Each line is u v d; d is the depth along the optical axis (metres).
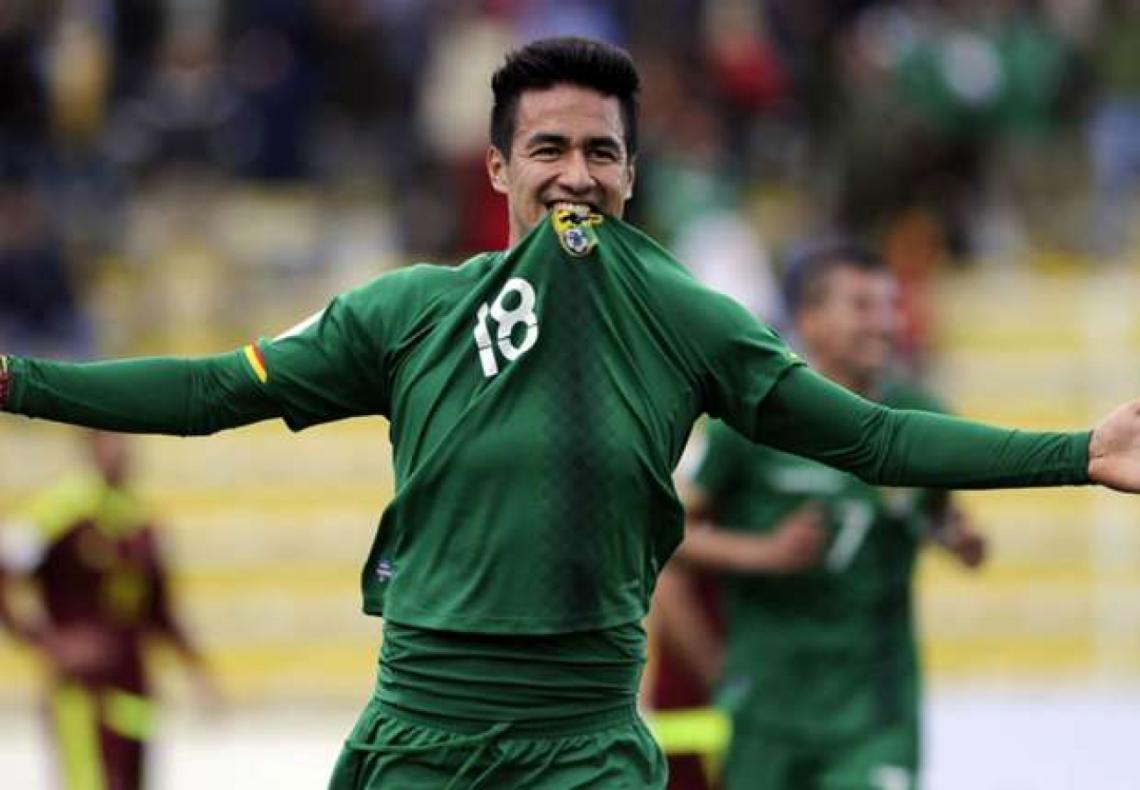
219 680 57.59
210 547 60.28
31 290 61.31
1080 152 67.50
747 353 18.33
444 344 18.31
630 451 18.11
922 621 59.75
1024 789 45.69
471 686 18.14
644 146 61.09
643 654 18.61
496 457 18.00
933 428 18.02
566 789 18.09
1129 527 60.69
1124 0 68.31
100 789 38.00
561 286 18.20
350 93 68.94
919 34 64.31
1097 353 65.50
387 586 18.66
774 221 67.50
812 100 66.31
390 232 67.50
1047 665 59.38
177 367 18.44
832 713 29.16
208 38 68.56
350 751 18.72
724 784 29.61
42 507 38.06
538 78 18.48
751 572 28.41
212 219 67.25
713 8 68.62
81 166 66.50
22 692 56.62
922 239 61.84
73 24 67.75
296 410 18.66
